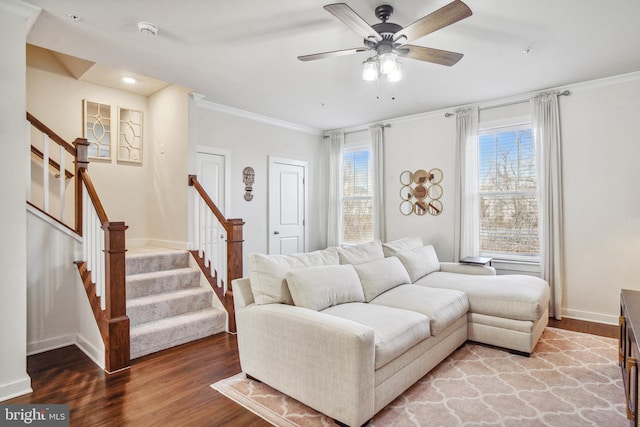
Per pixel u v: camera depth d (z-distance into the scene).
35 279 3.10
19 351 2.36
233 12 2.52
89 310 3.07
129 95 4.69
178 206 4.29
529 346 2.98
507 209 4.57
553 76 3.79
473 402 2.30
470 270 4.14
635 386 1.70
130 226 4.68
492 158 4.69
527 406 2.25
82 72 4.05
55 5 2.42
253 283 2.63
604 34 2.88
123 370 2.77
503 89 4.19
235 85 4.04
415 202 5.29
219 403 2.31
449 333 2.98
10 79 2.32
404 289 3.37
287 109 5.04
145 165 4.84
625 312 2.26
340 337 1.99
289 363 2.27
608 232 3.87
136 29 2.76
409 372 2.41
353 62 3.40
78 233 3.33
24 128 2.38
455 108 4.89
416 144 5.29
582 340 3.38
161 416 2.15
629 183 3.75
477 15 2.58
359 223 6.03
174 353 3.12
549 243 4.10
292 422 2.10
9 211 2.32
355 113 5.22
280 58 3.31
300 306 2.47
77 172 3.34
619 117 3.79
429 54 2.56
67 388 2.48
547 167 4.12
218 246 3.91
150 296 3.56
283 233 5.76
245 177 5.20
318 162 6.39
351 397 1.95
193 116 4.21
